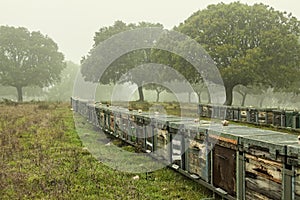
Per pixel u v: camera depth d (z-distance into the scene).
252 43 29.02
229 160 5.12
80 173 7.61
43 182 6.89
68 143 11.58
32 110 27.42
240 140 4.78
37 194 6.25
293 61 29.36
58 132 13.77
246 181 4.68
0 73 52.62
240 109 18.45
